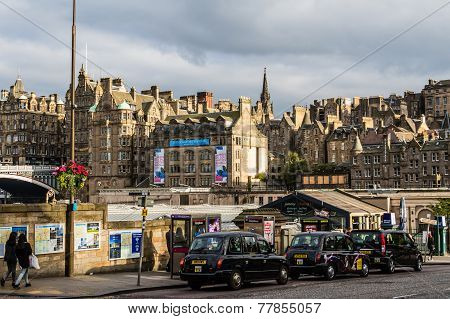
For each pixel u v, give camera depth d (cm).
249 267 2927
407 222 8731
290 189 14850
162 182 16138
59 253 3209
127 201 14250
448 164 13825
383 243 3909
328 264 3397
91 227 3381
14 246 2733
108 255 3484
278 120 19050
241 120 15412
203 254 2855
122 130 17262
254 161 15762
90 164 17775
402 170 14488
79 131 19212
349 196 6644
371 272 4072
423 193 8700
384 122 17788
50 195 3419
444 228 6381
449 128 16638
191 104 19762
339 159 16888
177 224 3469
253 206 8838
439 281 3256
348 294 2605
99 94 19012
